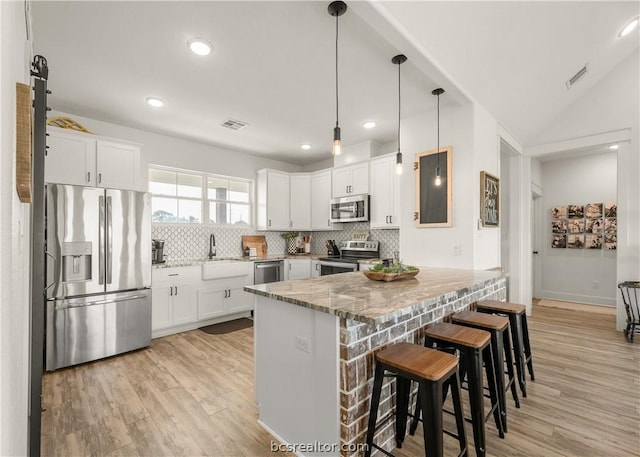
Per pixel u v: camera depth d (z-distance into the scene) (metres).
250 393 2.32
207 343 3.38
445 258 3.08
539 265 5.75
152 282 3.48
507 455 1.66
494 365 1.92
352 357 1.50
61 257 2.77
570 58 2.96
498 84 2.88
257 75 2.58
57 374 2.65
